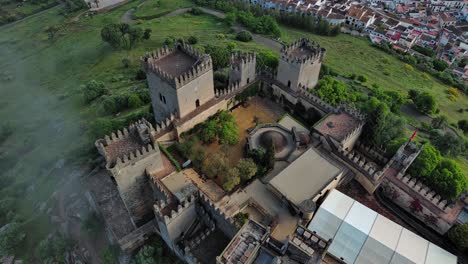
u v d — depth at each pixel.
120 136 54.84
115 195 63.03
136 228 57.84
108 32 123.50
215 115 77.50
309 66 78.31
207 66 68.75
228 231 53.75
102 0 192.38
